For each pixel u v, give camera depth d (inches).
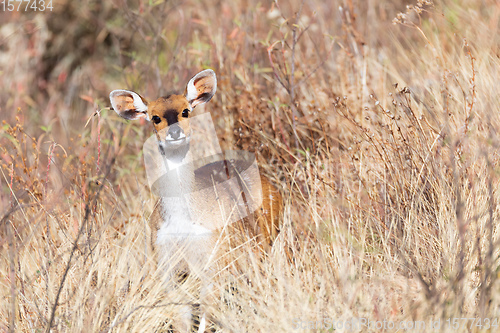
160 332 323.0
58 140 542.0
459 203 286.0
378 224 354.0
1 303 328.5
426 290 275.9
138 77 563.8
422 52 480.1
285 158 432.8
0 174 451.2
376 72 486.0
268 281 315.3
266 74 528.1
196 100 366.9
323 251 329.7
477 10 501.4
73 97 642.8
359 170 381.1
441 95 396.5
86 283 319.3
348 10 542.9
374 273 317.7
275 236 371.6
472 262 293.9
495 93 385.1
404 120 390.9
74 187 388.2
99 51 682.8
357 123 382.6
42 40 663.1
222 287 322.3
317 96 471.5
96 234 358.3
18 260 335.3
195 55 559.2
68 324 305.4
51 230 371.9
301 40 553.6
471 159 337.4
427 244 334.0
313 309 292.0
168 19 625.6
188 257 330.6
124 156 480.1
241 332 302.8
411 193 354.9
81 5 679.1
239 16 578.2
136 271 337.4
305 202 377.1
